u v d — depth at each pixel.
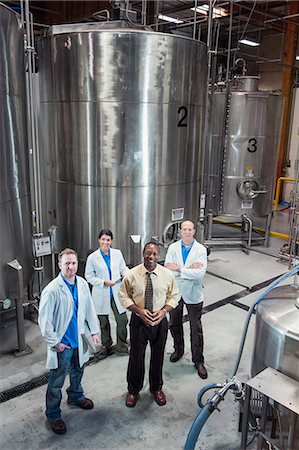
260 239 8.05
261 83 11.88
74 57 4.25
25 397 3.25
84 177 4.56
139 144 4.40
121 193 4.52
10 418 3.02
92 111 4.32
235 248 7.57
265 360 2.74
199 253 3.45
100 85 4.22
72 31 4.29
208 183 7.34
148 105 4.31
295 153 10.88
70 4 8.10
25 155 4.01
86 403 3.13
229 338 4.27
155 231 4.75
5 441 2.80
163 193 4.68
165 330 3.09
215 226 9.10
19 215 3.86
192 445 2.47
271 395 2.27
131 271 3.04
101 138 4.38
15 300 3.73
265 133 7.03
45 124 4.88
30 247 4.29
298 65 10.65
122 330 3.79
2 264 3.54
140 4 7.80
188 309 3.53
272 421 2.73
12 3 7.47
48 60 4.55
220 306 5.07
